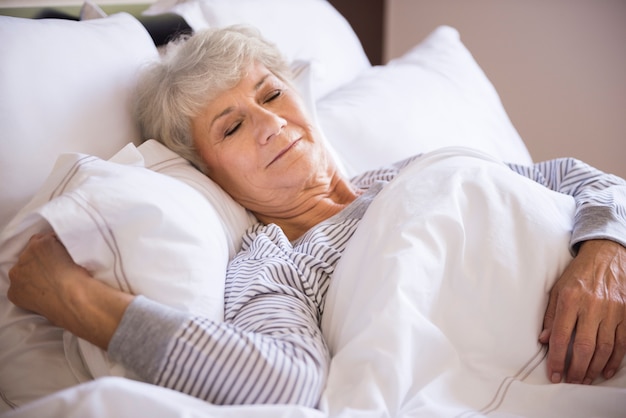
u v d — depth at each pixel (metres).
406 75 1.78
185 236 0.86
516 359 0.86
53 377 0.83
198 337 0.74
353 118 1.59
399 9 2.67
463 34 2.56
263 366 0.74
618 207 1.02
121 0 1.60
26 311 0.86
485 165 1.00
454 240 0.88
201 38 1.16
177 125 1.16
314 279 0.98
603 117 2.37
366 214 0.96
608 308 0.88
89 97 1.07
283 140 1.13
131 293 0.82
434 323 0.86
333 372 0.79
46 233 0.84
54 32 1.07
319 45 1.76
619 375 0.87
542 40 2.41
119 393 0.64
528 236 0.91
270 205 1.19
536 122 2.49
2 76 0.95
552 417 0.80
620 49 2.28
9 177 0.93
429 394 0.79
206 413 0.67
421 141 1.62
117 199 0.81
